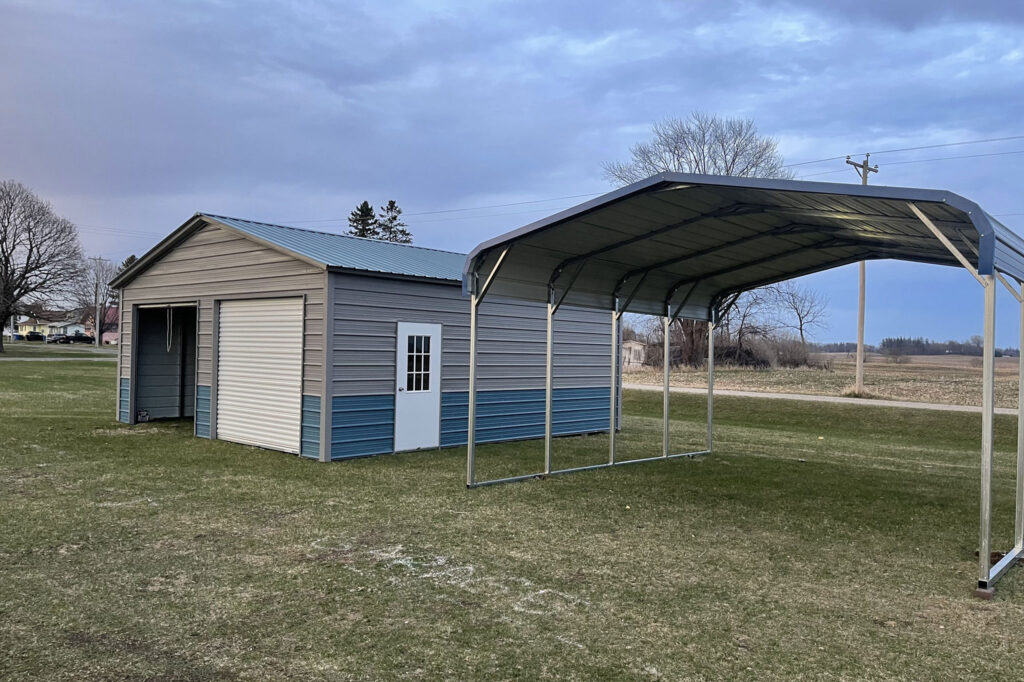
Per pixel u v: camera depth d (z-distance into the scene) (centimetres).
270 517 677
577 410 1398
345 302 1015
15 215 4959
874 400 2134
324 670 367
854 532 679
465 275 831
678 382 2827
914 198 513
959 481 986
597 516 716
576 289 965
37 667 363
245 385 1134
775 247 900
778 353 3619
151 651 385
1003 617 464
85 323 8169
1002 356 3859
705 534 659
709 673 373
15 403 1666
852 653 403
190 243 1243
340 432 1008
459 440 1179
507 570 537
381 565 541
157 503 722
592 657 390
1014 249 569
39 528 621
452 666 375
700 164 3697
